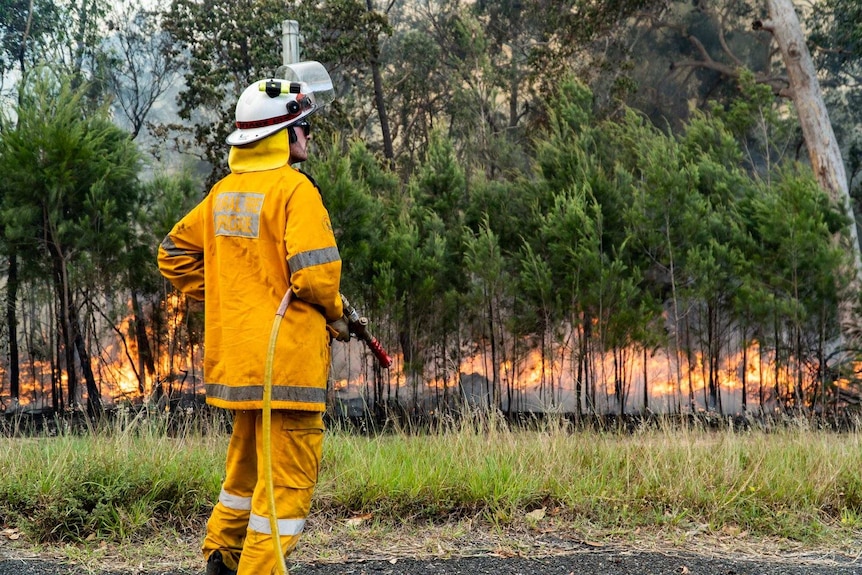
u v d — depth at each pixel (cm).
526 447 541
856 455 535
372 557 390
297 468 294
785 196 1132
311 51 2058
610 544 411
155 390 1015
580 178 1207
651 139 1371
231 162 313
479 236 1206
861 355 1095
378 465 491
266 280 298
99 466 454
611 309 1091
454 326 1162
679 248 1145
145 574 368
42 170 1052
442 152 1259
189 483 452
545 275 1105
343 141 1983
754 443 583
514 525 432
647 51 2645
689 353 1123
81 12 2395
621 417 1002
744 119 1491
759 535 429
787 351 1103
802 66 1770
